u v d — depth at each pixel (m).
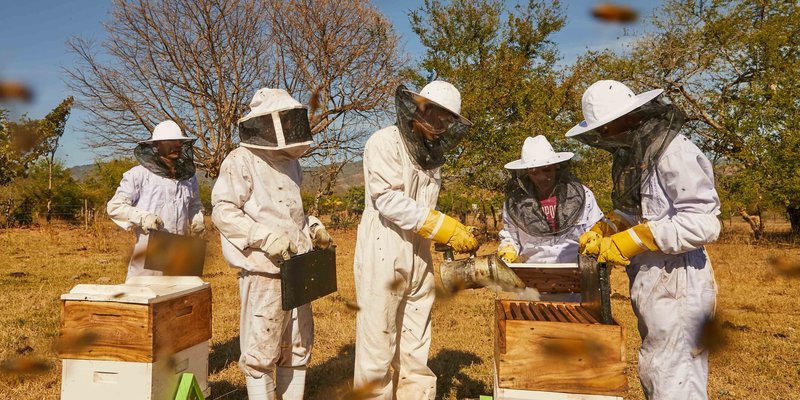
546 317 2.82
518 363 2.67
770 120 19.25
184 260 4.08
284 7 21.22
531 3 20.81
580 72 19.38
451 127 3.16
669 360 2.90
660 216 2.92
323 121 22.69
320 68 22.03
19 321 6.61
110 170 28.75
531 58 21.70
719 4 21.03
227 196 3.47
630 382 4.88
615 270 12.68
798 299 8.72
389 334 3.31
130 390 3.00
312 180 23.36
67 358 3.05
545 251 4.38
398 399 3.55
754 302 8.48
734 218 39.91
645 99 2.75
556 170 4.01
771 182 19.12
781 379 4.94
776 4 20.56
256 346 3.47
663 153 2.84
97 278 10.55
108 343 3.01
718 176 21.52
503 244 4.41
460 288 3.20
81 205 26.09
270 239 3.35
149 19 20.86
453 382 4.79
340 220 29.78
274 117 3.38
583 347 2.61
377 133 3.36
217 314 7.36
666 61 21.66
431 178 3.47
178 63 21.91
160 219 5.06
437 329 6.78
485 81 19.53
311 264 3.36
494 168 19.08
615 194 3.12
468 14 20.78
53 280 10.19
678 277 2.90
